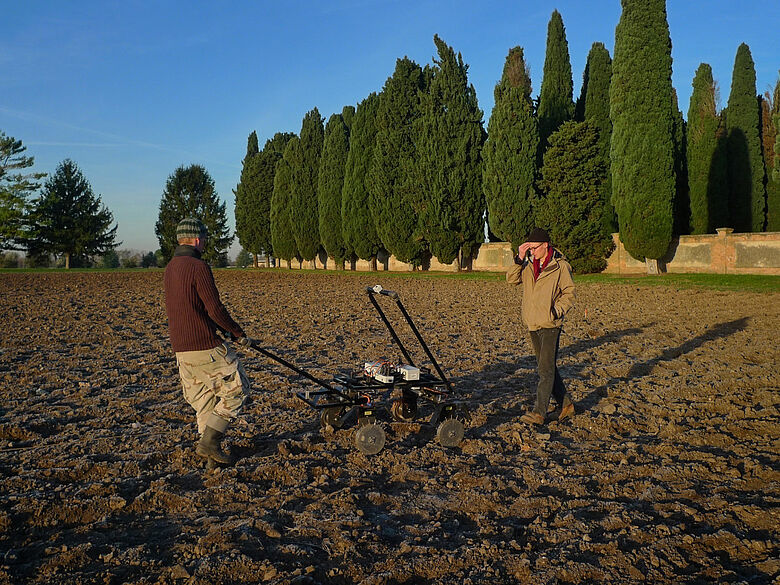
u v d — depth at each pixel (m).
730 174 32.56
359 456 5.06
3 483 4.34
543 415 5.84
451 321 13.18
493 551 3.48
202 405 4.76
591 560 3.39
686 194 32.44
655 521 3.85
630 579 3.20
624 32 25.17
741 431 5.59
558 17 34.19
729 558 3.42
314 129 44.09
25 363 8.68
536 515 4.02
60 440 5.36
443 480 4.59
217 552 3.43
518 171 29.78
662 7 24.72
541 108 34.97
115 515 3.96
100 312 15.10
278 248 48.16
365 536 3.66
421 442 5.47
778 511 3.91
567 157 26.88
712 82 30.48
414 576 3.25
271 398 6.76
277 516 3.94
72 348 9.93
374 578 3.18
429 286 23.91
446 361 8.84
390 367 5.41
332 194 41.09
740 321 12.45
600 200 27.52
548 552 3.47
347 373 8.02
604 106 31.89
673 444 5.32
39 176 56.47
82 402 6.61
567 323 12.61
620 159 25.62
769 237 23.27
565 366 8.59
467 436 5.62
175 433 5.56
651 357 9.05
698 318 13.03
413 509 4.10
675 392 7.02
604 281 23.47
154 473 4.66
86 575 3.18
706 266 25.19
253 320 13.52
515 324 12.66
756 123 32.03
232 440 5.37
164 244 63.59
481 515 4.01
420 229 33.22
